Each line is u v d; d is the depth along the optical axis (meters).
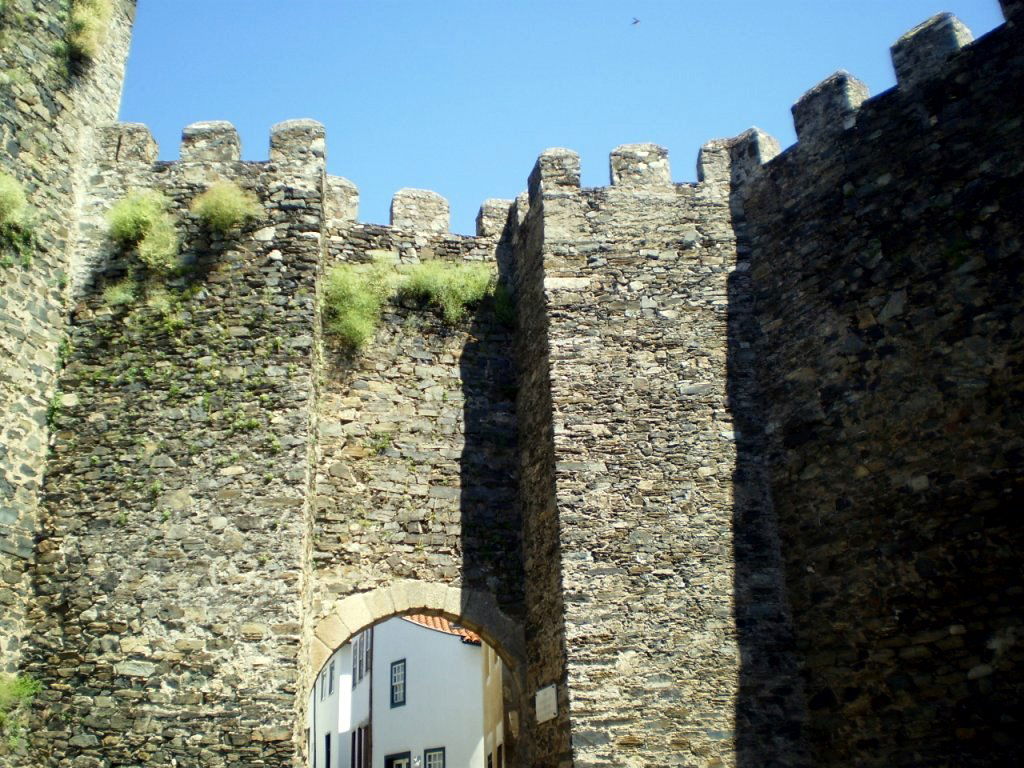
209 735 8.98
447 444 11.64
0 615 9.14
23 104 10.61
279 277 11.01
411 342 12.05
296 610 9.50
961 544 8.48
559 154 12.03
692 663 9.61
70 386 10.38
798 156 11.17
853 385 9.80
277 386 10.44
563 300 11.21
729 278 11.45
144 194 11.38
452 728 22.69
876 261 9.88
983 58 9.40
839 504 9.63
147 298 10.82
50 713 9.01
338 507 10.93
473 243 12.95
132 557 9.62
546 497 10.61
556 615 9.96
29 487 9.78
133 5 12.73
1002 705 7.89
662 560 10.03
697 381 10.91
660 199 11.85
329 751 29.42
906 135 9.93
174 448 10.11
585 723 9.30
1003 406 8.43
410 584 10.84
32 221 10.41
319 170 11.68
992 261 8.82
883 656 8.88
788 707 9.51
